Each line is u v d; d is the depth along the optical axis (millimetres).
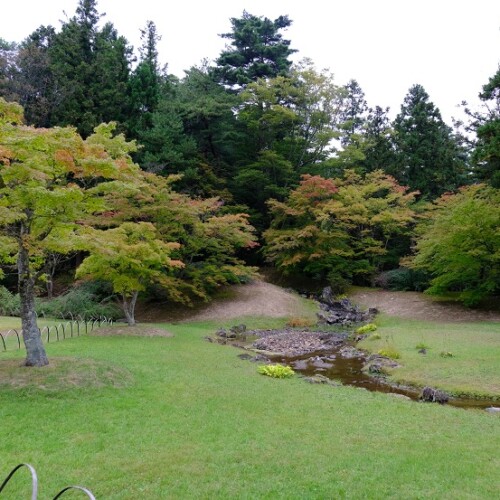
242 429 7238
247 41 36531
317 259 29125
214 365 12305
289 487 5281
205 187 29891
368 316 24281
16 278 27719
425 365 13109
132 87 31000
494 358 13289
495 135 21938
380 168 34906
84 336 16000
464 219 20625
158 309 24906
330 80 33062
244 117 32531
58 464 5738
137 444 6449
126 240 16500
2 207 8531
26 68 28672
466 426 7871
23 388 8445
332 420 7918
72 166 8781
